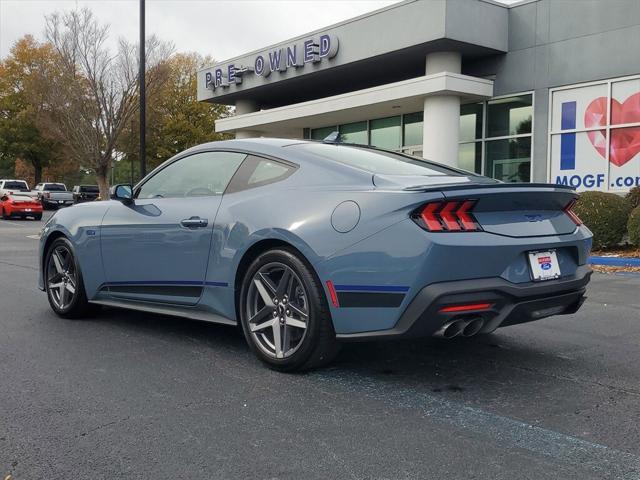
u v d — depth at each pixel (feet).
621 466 8.81
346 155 14.06
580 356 14.64
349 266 11.62
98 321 18.33
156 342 15.75
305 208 12.56
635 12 39.99
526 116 46.62
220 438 9.77
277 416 10.69
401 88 48.80
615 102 41.39
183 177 16.01
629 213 36.19
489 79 48.39
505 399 11.60
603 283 26.96
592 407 11.19
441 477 8.46
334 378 12.79
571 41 43.45
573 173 43.93
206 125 153.28
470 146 50.98
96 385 12.37
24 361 14.08
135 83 93.81
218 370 13.34
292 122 63.87
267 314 13.26
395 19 47.78
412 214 11.14
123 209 16.79
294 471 8.64
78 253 17.72
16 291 24.03
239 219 13.57
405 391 12.02
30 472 8.66
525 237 11.97
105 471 8.68
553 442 9.63
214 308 14.29
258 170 14.25
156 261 15.52
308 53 55.36
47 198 124.88
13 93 153.38
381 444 9.54
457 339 16.10
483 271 11.28
